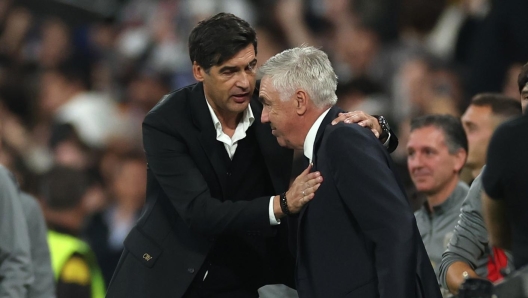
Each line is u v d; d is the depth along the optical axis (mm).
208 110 17016
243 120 17156
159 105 17234
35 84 42156
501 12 31172
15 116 41375
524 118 14547
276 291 19125
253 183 17484
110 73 42250
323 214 15719
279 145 17281
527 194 14375
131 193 32656
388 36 38719
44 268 21500
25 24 44281
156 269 17344
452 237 17125
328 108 16359
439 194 18750
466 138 18828
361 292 15383
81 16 44406
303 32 39750
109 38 43938
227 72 16375
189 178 16875
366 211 15148
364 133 15703
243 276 17906
